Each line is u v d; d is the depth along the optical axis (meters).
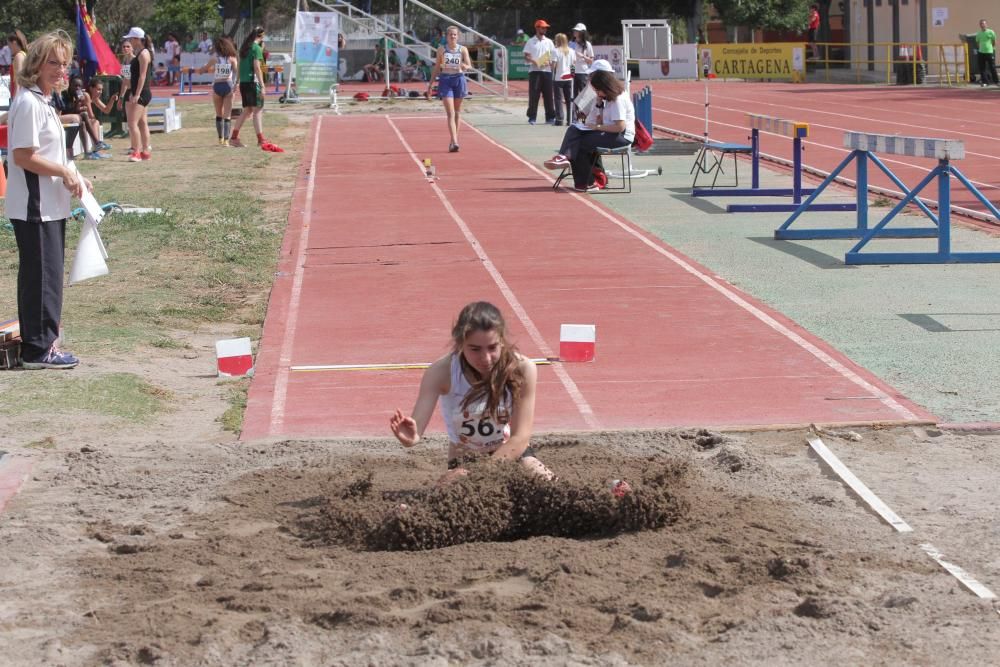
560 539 6.24
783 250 14.88
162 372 9.98
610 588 5.52
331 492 6.79
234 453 7.75
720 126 33.44
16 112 9.44
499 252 14.97
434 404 6.69
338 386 9.34
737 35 73.81
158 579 5.75
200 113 39.53
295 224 17.47
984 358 9.75
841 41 72.31
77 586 5.70
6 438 8.05
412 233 16.53
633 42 26.44
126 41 30.70
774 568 5.70
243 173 23.33
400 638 5.04
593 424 8.30
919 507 6.61
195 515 6.67
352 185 21.67
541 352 10.24
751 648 4.91
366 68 60.78
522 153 26.58
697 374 9.47
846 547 6.05
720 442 7.84
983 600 5.33
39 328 9.71
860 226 15.67
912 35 56.38
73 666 4.88
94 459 7.60
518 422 6.77
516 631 5.08
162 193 20.38
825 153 26.19
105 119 31.02
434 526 6.14
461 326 6.57
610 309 11.76
